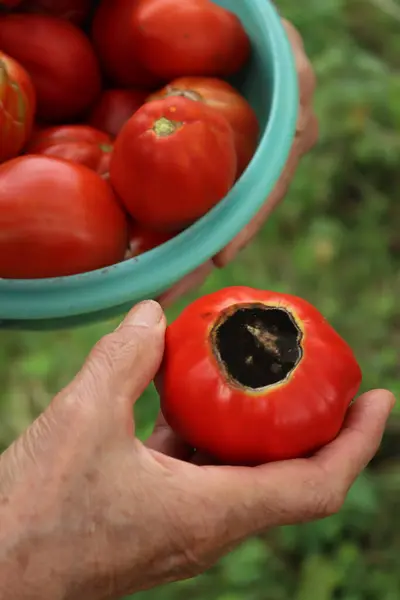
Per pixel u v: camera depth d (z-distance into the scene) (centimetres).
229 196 55
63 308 53
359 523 81
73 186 53
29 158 53
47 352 93
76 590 48
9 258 53
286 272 97
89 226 53
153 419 86
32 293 53
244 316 50
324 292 95
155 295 56
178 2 58
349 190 101
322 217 99
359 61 99
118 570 49
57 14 61
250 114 59
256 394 49
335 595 81
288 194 98
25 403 92
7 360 93
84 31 64
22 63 59
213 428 49
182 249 54
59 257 53
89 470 48
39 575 47
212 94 58
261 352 50
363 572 80
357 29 107
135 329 50
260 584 80
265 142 57
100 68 63
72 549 48
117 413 48
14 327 56
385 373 90
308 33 103
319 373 49
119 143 54
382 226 99
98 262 54
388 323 94
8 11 60
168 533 49
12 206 52
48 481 47
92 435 48
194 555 50
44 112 61
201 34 58
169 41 58
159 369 51
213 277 93
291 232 99
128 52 60
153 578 51
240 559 79
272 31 60
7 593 47
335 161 99
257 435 49
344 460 51
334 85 99
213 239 55
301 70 65
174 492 48
